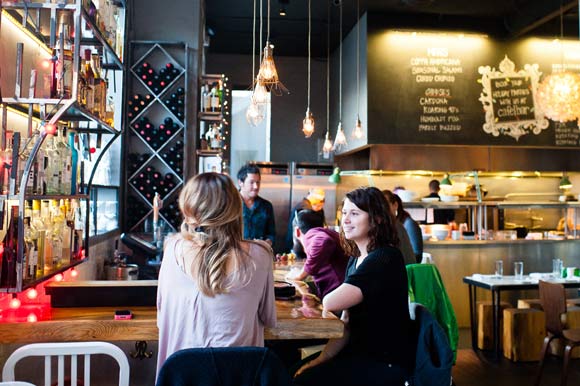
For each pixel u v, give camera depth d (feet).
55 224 8.63
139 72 17.19
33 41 9.66
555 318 13.42
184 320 5.96
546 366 15.67
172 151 17.08
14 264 6.84
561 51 24.36
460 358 16.55
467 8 22.70
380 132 23.32
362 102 23.88
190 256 5.96
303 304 8.13
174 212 17.04
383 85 23.41
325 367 7.67
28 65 9.39
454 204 22.20
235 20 24.84
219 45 28.78
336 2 22.24
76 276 10.87
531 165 26.16
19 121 9.26
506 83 24.07
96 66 10.03
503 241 21.39
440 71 23.71
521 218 27.58
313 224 11.42
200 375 5.07
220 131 19.48
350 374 7.54
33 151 6.86
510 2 22.00
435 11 23.18
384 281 7.56
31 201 7.92
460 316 20.95
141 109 17.15
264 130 31.40
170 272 6.09
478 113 23.93
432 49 23.70
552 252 21.88
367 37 23.36
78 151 9.76
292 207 26.76
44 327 6.73
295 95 30.76
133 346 8.02
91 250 12.28
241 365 5.10
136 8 17.67
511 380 14.40
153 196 16.93
